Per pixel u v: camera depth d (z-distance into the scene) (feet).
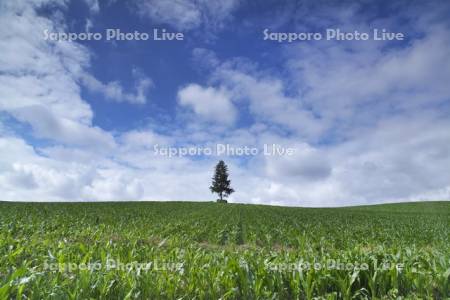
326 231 65.31
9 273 20.83
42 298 18.40
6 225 47.24
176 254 29.68
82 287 19.31
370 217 113.19
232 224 73.72
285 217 102.22
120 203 153.48
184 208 141.18
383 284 23.06
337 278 22.88
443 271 23.81
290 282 22.95
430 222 92.79
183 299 21.25
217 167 284.20
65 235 44.16
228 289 21.99
